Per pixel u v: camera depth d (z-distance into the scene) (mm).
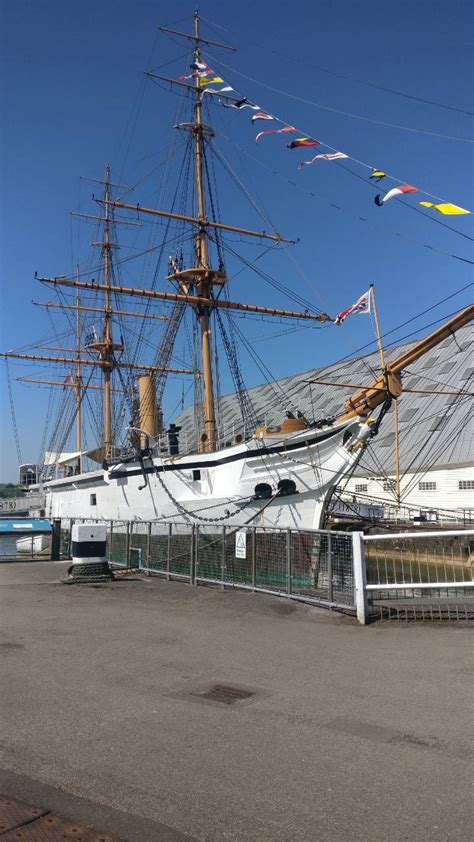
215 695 6090
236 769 4398
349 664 7266
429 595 10258
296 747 4793
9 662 7195
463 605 9875
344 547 10578
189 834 3566
